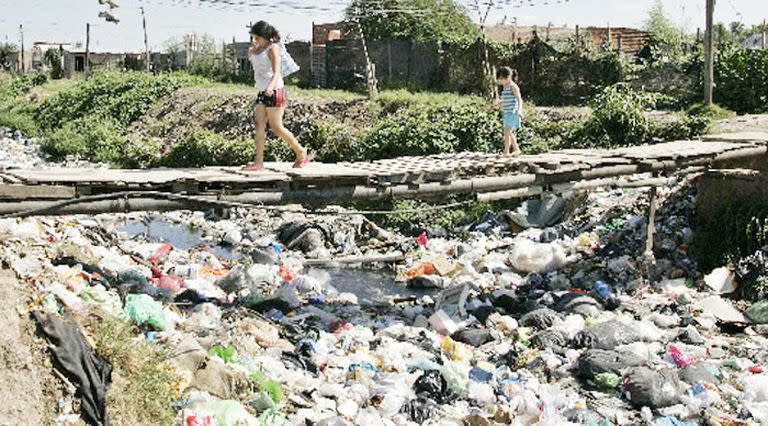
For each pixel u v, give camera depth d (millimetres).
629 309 12609
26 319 7180
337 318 12031
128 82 37656
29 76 52906
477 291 13664
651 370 9719
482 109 23250
